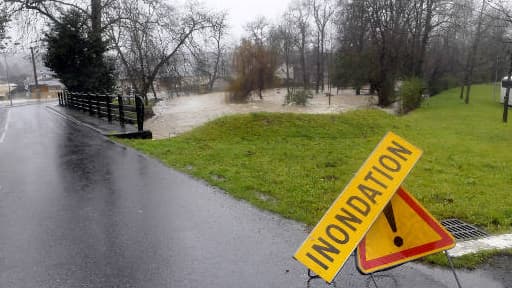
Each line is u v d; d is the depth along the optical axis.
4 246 4.53
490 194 6.38
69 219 5.32
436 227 3.34
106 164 8.48
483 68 45.78
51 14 26.38
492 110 22.58
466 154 10.18
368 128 15.70
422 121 18.50
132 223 5.15
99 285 3.70
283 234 4.74
